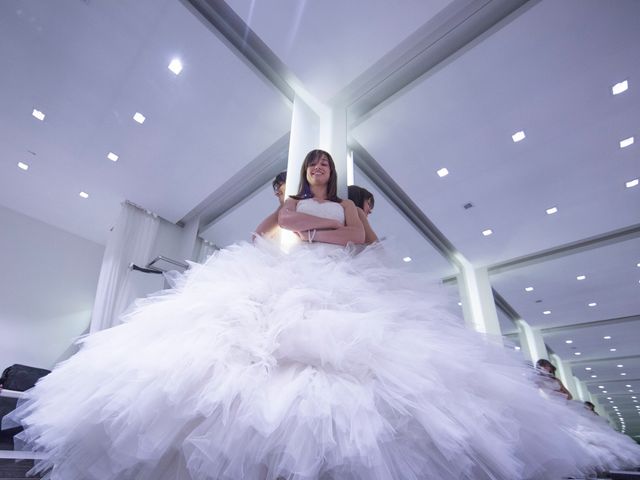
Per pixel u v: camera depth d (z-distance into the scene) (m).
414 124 3.43
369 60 2.86
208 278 1.01
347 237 1.29
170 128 3.65
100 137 3.78
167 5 2.65
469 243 5.22
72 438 0.71
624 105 3.18
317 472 0.58
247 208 4.68
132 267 4.43
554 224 4.77
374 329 0.80
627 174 3.92
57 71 3.12
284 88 3.21
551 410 1.05
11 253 4.88
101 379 0.76
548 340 9.20
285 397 0.66
